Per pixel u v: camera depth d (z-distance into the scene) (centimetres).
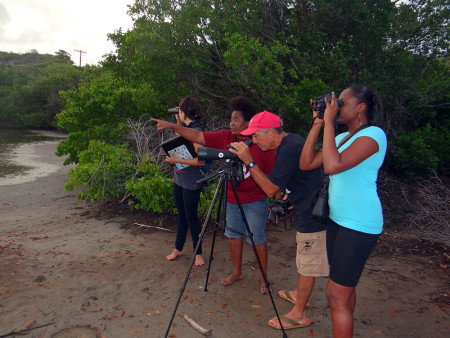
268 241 456
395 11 810
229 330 270
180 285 339
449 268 379
